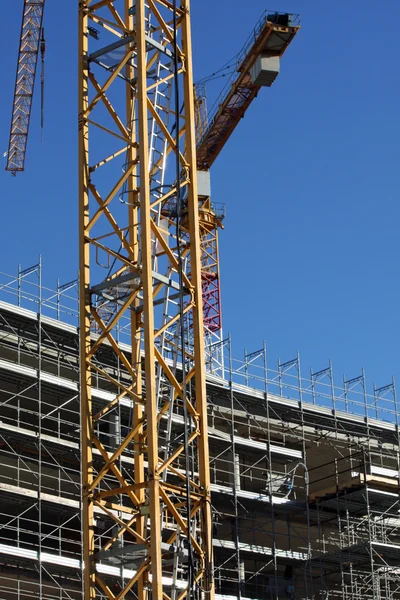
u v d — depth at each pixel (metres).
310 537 84.19
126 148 47.41
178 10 50.00
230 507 77.94
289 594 79.50
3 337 69.69
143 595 42.50
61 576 66.12
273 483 83.31
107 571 64.75
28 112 106.94
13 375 67.50
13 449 68.25
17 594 65.38
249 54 105.31
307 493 78.06
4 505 70.31
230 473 76.19
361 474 78.44
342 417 83.88
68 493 69.62
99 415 44.31
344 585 78.25
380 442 86.94
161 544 43.28
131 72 49.12
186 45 49.69
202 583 42.66
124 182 45.88
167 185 46.66
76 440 74.56
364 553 76.31
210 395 79.25
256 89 108.19
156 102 49.09
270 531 78.06
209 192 114.25
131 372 45.03
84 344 44.88
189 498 40.81
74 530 67.56
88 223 46.16
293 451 79.31
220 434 75.75
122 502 71.12
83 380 44.59
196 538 46.56
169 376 43.97
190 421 49.47
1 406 72.88
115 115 47.50
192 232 47.34
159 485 41.97
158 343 49.34
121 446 43.38
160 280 44.38
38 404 71.75
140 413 44.69
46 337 71.38
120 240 46.06
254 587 80.06
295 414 82.44
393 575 81.00
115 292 45.56
